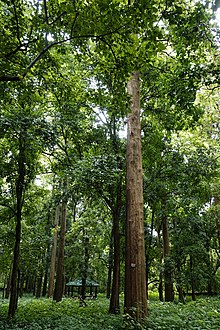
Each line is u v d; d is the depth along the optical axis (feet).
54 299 57.00
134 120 32.81
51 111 37.17
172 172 41.88
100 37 17.60
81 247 69.26
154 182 42.55
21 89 25.38
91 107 39.83
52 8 17.79
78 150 40.81
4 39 18.71
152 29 16.62
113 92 21.59
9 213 39.19
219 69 24.41
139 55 18.47
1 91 23.61
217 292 86.99
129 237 28.19
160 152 42.32
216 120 48.75
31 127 31.14
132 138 32.07
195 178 42.04
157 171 42.52
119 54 18.54
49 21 18.47
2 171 35.55
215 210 70.79
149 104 40.78
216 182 58.08
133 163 31.04
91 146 40.68
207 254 68.49
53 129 32.96
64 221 62.44
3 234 43.01
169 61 32.76
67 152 40.24
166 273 59.98
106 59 19.60
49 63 23.80
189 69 24.44
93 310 40.65
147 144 41.91
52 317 33.37
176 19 20.35
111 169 34.22
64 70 34.94
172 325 23.98
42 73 24.13
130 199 29.53
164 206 49.44
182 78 24.95
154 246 61.98
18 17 19.11
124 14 15.99
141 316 24.91
